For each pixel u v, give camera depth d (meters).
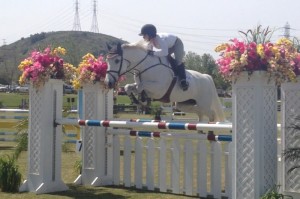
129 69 7.39
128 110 26.56
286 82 5.10
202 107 8.15
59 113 6.95
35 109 6.82
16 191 6.76
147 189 6.89
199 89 8.09
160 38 7.60
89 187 7.14
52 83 6.82
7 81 57.00
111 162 7.36
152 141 6.84
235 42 4.89
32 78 6.66
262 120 4.85
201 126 5.98
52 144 6.82
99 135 7.26
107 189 6.97
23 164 9.38
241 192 4.96
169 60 7.71
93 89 7.32
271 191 4.80
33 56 6.82
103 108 7.39
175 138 6.51
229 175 6.02
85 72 7.20
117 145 7.30
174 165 6.56
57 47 7.19
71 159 10.31
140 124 6.61
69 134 12.55
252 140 4.86
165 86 7.52
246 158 4.92
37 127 6.79
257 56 4.79
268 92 4.94
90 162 7.33
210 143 6.25
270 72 4.75
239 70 4.83
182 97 7.84
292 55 4.95
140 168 6.98
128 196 6.40
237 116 4.98
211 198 6.18
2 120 15.99
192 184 6.37
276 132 5.04
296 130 5.03
